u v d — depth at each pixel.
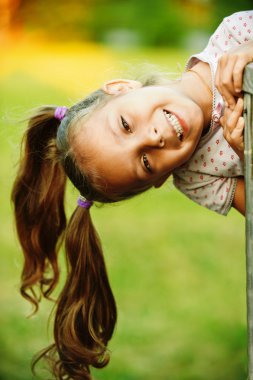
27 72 10.88
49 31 12.17
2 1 11.73
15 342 4.55
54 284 2.66
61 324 2.58
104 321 2.60
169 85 2.24
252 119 1.72
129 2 12.61
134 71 2.44
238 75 1.81
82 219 2.51
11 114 2.61
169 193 7.44
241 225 6.77
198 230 6.67
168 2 12.43
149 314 5.07
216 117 2.20
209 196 2.39
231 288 5.53
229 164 2.27
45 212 2.61
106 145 2.23
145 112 2.16
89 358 2.58
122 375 4.20
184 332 4.77
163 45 12.29
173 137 2.13
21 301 5.11
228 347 4.51
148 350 4.50
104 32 12.47
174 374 4.23
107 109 2.26
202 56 2.28
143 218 6.96
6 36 11.83
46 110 2.53
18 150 2.65
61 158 2.45
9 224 6.54
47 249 2.66
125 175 2.24
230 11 12.27
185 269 5.88
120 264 5.97
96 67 11.18
